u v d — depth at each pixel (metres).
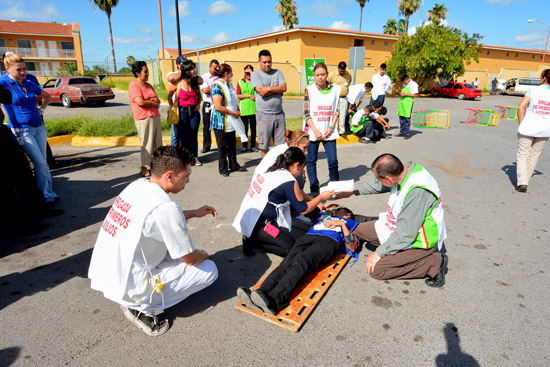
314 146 4.77
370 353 2.24
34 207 4.16
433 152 7.66
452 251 3.53
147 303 2.31
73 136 8.66
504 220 4.25
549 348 2.29
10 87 3.96
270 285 2.58
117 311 2.63
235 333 2.41
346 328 2.46
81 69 37.78
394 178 2.78
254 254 3.43
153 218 2.10
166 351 2.25
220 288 2.91
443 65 24.50
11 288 2.88
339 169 6.36
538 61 38.06
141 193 2.18
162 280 2.31
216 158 7.05
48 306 2.67
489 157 7.28
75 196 4.92
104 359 2.18
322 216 3.59
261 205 3.12
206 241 3.68
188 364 2.15
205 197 4.91
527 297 2.81
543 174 6.23
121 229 2.13
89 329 2.44
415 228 2.73
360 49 8.90
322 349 2.27
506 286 2.95
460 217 4.33
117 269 2.16
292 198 3.05
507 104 19.66
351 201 4.80
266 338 2.37
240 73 22.69
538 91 4.77
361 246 3.54
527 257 3.42
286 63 24.20
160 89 22.28
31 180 4.11
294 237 3.23
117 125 8.98
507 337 2.38
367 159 7.05
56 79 15.83
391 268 2.93
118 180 5.60
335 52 26.03
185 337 2.37
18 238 3.73
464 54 24.23
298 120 10.91
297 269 2.66
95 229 3.94
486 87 32.44
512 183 5.64
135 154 7.31
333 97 4.57
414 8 37.41
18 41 35.34
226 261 3.31
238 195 4.99
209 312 2.62
